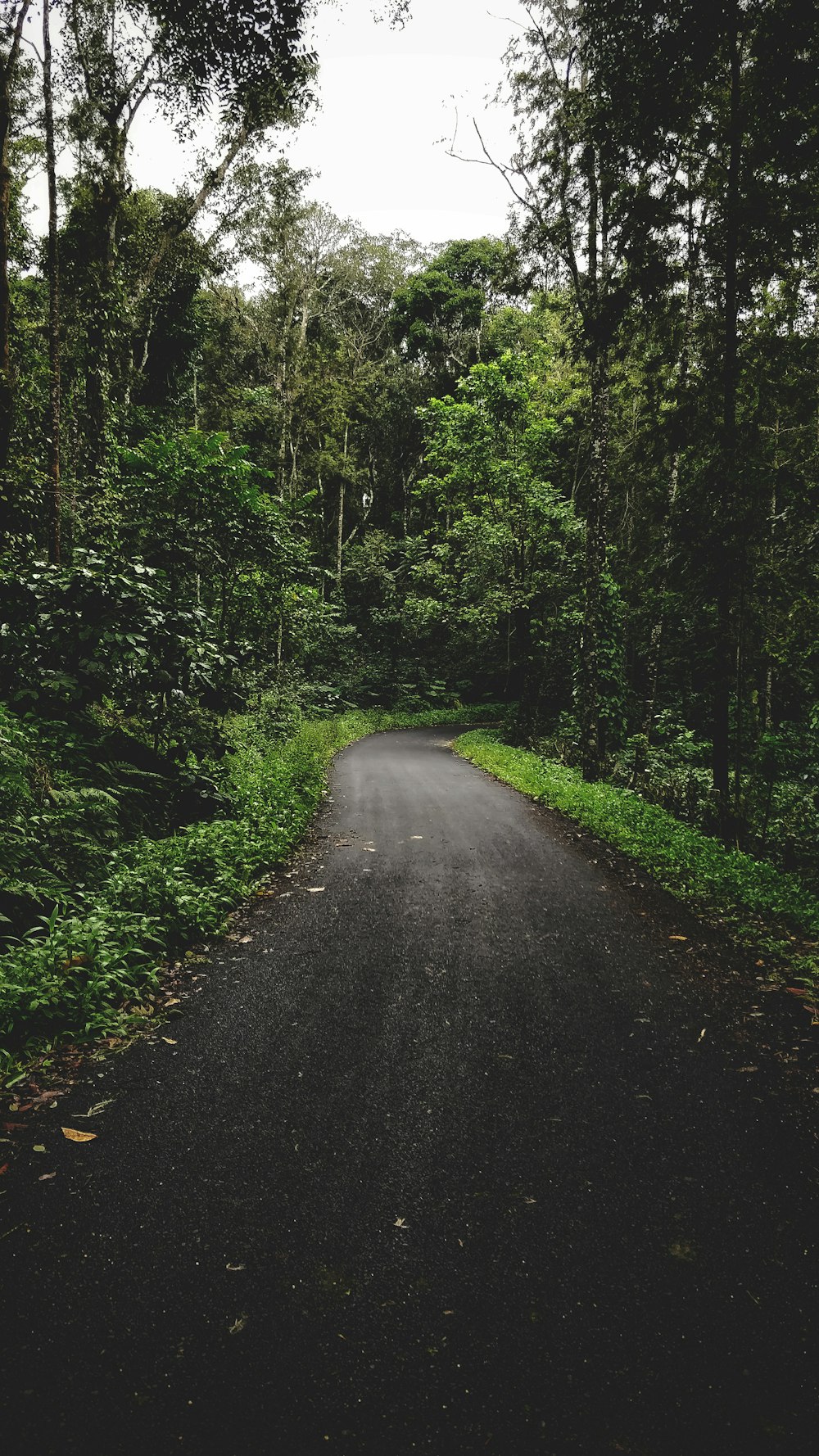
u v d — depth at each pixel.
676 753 15.17
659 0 7.17
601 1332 1.98
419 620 29.92
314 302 31.80
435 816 10.19
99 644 7.02
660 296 9.26
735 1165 2.76
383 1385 1.80
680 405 9.33
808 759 9.93
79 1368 1.82
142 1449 1.62
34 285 16.48
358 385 32.31
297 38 8.25
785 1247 2.33
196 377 27.72
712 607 9.25
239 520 11.54
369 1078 3.35
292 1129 2.92
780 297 8.90
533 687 23.66
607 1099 3.22
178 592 9.88
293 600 15.20
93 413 12.80
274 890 6.38
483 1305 2.06
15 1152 2.72
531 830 9.38
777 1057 3.66
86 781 6.29
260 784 9.37
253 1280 2.13
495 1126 2.98
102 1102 3.08
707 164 8.66
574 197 11.77
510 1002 4.25
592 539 13.00
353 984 4.43
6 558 7.55
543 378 22.02
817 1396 1.80
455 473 22.86
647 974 4.77
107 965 4.02
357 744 22.12
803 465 8.56
